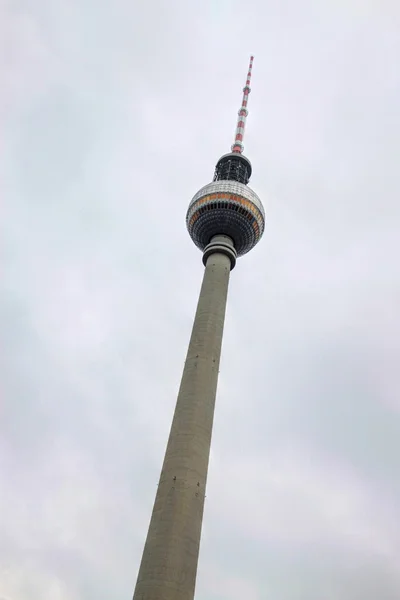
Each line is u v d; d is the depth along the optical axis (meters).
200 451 53.66
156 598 43.56
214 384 59.97
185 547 47.00
